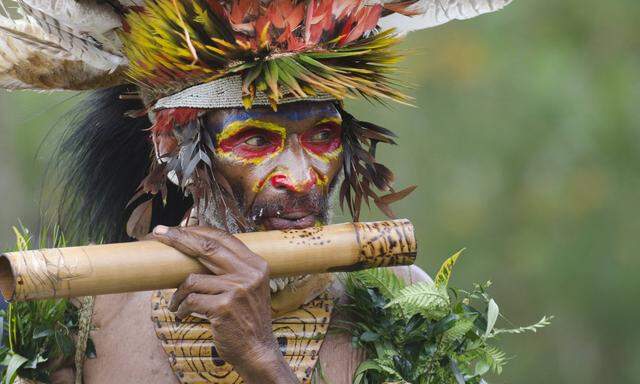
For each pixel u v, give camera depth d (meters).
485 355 6.57
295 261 6.14
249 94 6.12
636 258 24.02
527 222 24.30
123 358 6.60
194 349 6.48
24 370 6.47
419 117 24.77
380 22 6.90
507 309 24.14
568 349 23.97
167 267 5.98
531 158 24.42
